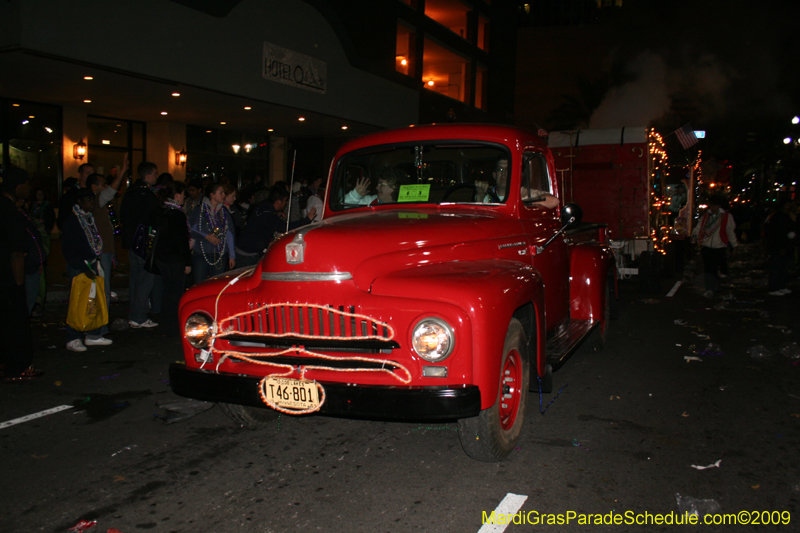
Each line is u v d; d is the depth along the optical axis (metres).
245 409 4.38
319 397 3.36
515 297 3.61
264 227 8.05
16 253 5.40
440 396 3.18
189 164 20.94
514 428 3.90
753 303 10.72
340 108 18.91
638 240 11.82
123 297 10.19
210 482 3.56
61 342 7.05
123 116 18.86
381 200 4.97
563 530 3.03
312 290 3.48
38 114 16.77
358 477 3.63
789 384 5.67
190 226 7.73
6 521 3.11
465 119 28.22
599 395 5.31
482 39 30.69
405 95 22.78
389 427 4.50
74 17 11.20
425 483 3.54
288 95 16.64
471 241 4.00
